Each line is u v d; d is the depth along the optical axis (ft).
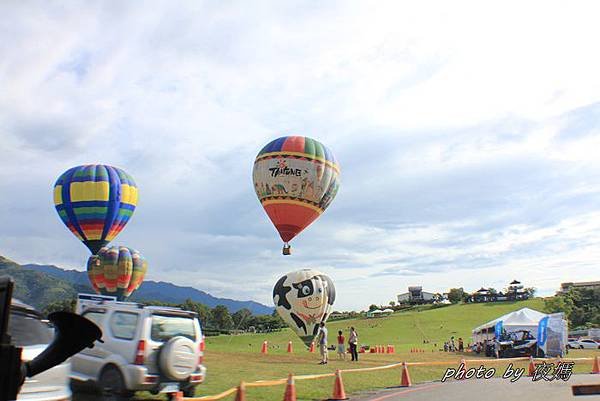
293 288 99.14
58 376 24.14
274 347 159.43
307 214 93.97
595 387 23.00
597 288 406.41
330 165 95.20
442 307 433.89
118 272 120.37
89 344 9.71
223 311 374.43
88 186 110.83
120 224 114.73
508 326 114.21
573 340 204.23
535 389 52.70
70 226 114.01
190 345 35.83
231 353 93.81
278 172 92.27
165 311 36.17
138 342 34.32
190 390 36.83
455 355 121.49
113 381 34.47
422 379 63.98
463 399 44.57
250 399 41.04
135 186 117.60
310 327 99.45
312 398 44.45
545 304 361.92
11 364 8.02
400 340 245.86
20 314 22.76
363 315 434.30
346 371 63.52
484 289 456.04
